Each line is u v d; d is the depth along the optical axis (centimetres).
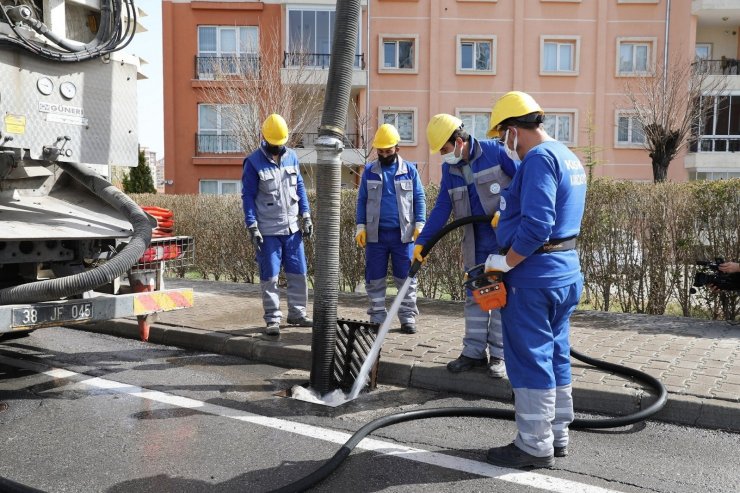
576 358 489
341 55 438
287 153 611
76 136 477
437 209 480
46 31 444
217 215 1095
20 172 471
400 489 310
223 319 675
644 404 410
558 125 2441
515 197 335
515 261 317
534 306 324
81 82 480
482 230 462
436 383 475
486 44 2428
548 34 2403
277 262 599
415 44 2392
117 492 306
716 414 392
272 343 561
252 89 1978
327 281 452
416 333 602
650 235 717
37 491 286
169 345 618
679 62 2011
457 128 457
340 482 317
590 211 751
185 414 417
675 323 646
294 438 377
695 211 684
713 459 346
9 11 429
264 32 2355
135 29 495
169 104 2391
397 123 2427
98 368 530
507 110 335
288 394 461
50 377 502
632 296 740
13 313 401
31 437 377
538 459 329
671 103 1852
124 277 490
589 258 757
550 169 312
